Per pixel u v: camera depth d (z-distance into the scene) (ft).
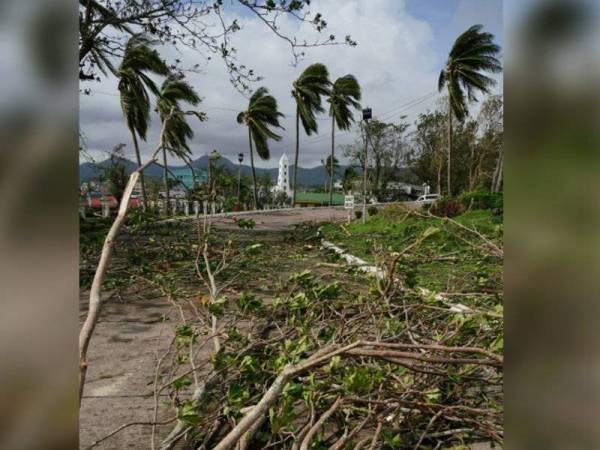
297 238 36.11
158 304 15.17
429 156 123.65
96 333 12.42
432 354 7.18
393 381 6.95
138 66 50.62
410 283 9.10
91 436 7.24
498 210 37.81
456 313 8.13
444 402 7.37
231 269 18.40
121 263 17.98
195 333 8.95
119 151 46.88
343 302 10.45
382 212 51.83
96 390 8.95
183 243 18.22
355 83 114.21
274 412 5.79
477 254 13.42
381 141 125.39
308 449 5.78
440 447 6.65
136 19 21.76
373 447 5.77
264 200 150.51
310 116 112.78
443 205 48.42
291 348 7.02
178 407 7.12
